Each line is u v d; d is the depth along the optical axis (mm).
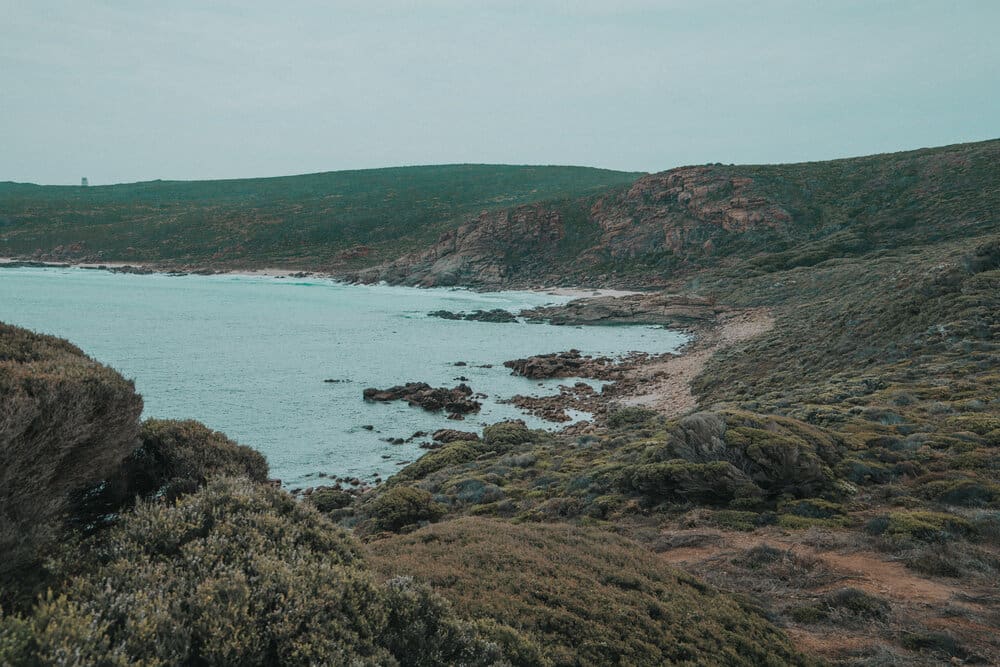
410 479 27031
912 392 22734
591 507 15922
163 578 5449
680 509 15039
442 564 9625
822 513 13555
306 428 38000
